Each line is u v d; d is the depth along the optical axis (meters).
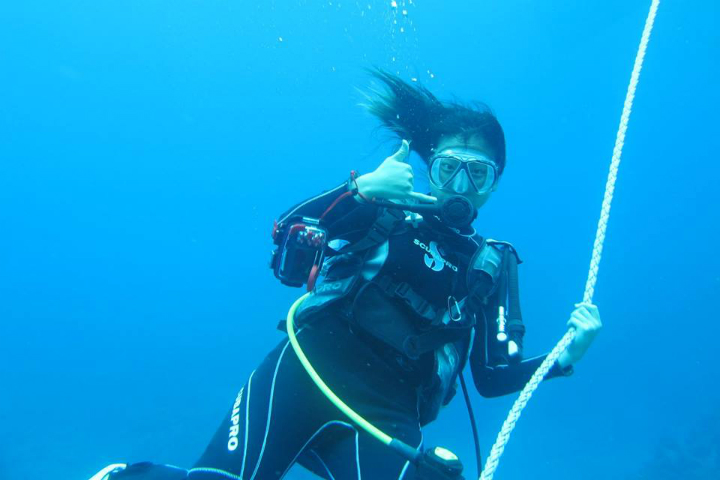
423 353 2.01
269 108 41.09
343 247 2.19
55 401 22.20
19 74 40.47
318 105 39.19
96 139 45.00
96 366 27.22
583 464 17.59
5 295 39.16
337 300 2.02
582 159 41.31
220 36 36.03
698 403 22.92
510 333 2.18
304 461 2.20
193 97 42.28
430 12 27.77
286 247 1.87
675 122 40.09
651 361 28.12
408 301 2.03
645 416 21.97
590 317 2.05
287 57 33.75
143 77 40.31
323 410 1.93
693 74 34.81
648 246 43.69
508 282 2.32
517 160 40.91
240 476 1.82
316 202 2.06
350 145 41.44
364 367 1.95
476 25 28.86
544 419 21.12
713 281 37.19
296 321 2.12
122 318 37.66
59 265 43.22
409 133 2.89
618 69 33.53
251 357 27.92
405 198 1.97
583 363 26.36
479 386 2.51
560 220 41.50
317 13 25.30
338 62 30.22
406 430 1.84
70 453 16.94
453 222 2.00
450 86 34.41
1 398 22.80
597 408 22.53
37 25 36.66
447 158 2.31
